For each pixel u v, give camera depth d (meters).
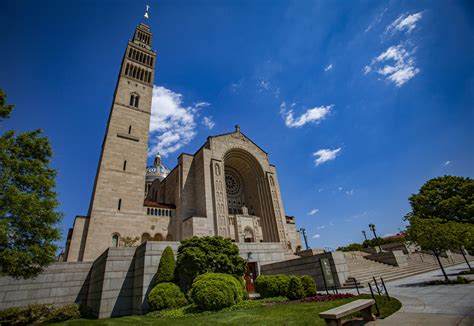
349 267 25.92
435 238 17.53
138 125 44.38
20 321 15.86
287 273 23.44
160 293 16.34
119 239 34.53
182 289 18.00
